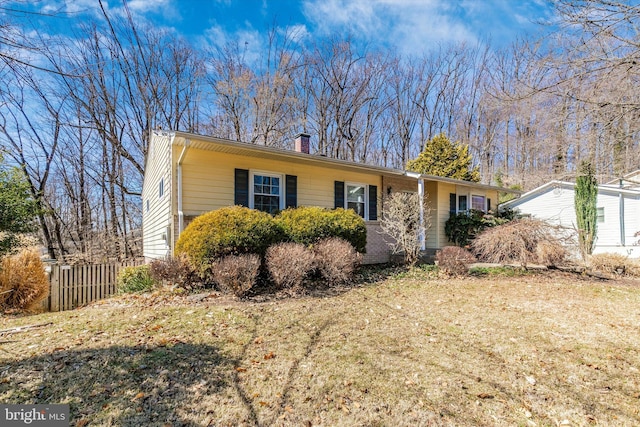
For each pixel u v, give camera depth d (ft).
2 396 8.52
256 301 18.54
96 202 59.47
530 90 16.98
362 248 27.50
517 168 65.92
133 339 12.44
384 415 8.04
